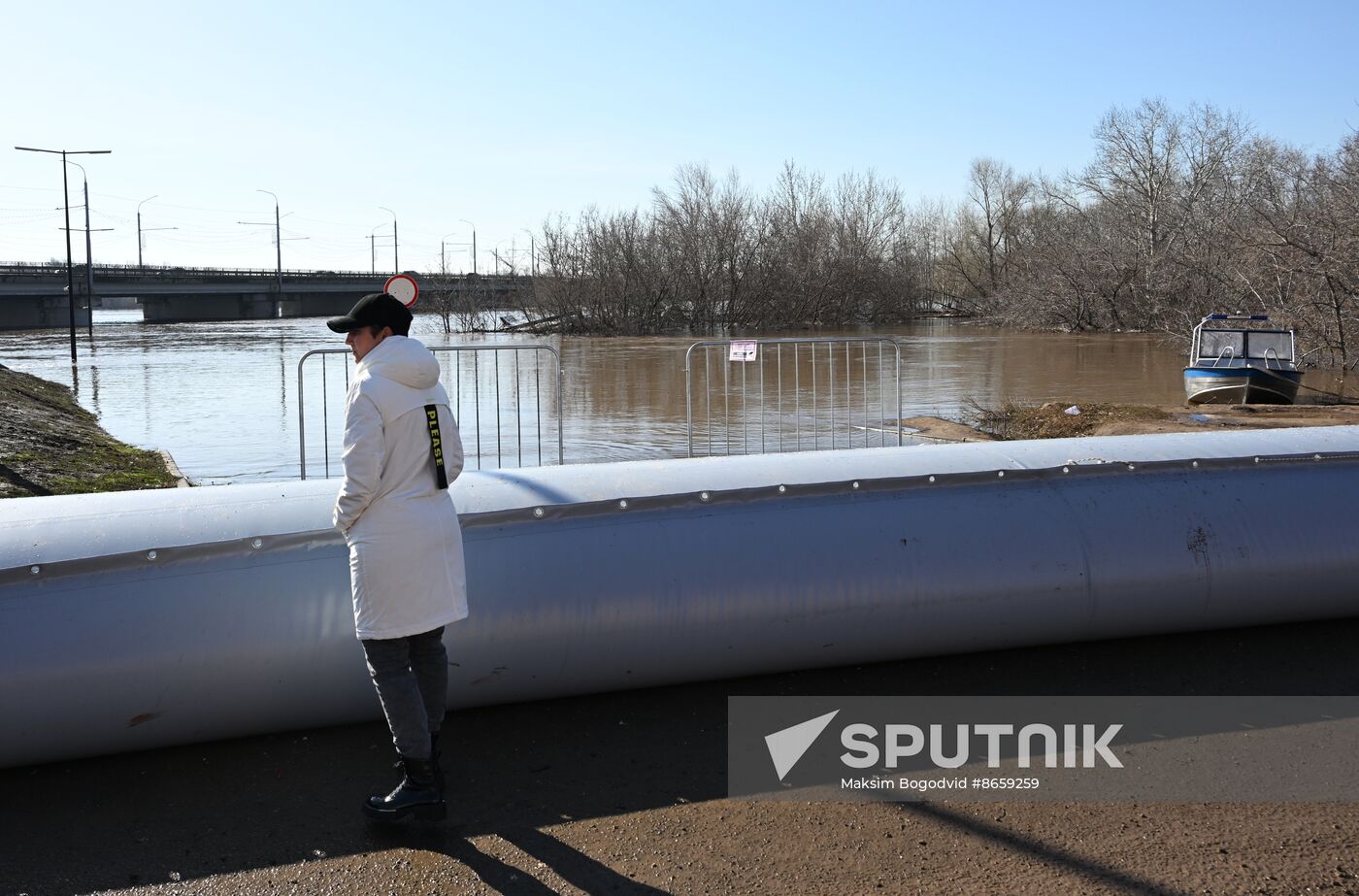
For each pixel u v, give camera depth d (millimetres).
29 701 3898
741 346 11078
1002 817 3721
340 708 4414
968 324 61500
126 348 43375
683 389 22141
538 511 4570
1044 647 5426
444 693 3947
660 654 4641
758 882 3328
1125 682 4953
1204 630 5449
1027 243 68438
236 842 3637
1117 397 20891
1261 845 3494
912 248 74125
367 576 3674
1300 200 30047
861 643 4875
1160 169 50969
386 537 3662
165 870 3455
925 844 3551
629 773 4133
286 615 4184
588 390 22094
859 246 66438
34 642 3902
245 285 91562
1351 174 27859
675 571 4602
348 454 3619
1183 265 40125
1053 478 5246
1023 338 44156
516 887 3324
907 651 5016
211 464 13000
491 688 4520
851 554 4797
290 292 95438
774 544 4750
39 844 3631
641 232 59469
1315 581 5254
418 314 75750
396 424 3686
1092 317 50594
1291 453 5516
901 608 4824
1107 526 5098
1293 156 44531
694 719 4637
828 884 3309
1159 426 14977
